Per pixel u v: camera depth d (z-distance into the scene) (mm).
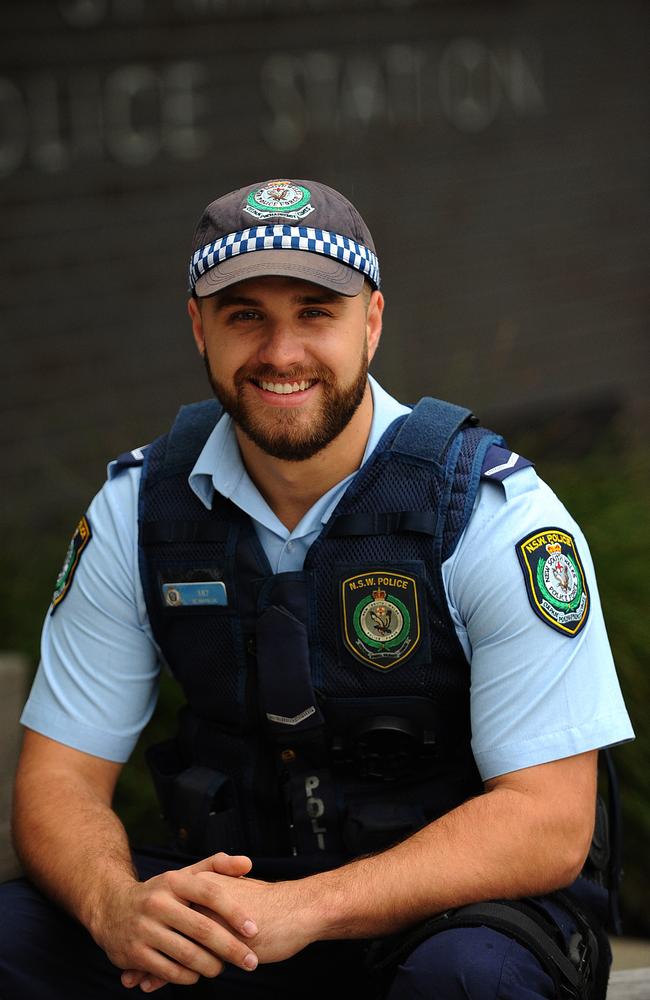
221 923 3076
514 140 10438
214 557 3436
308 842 3418
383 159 9523
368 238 3424
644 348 11781
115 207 8234
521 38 10359
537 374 10695
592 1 10930
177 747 3770
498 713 3242
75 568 3629
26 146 7805
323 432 3291
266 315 3293
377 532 3326
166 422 8109
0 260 7770
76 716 3604
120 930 3117
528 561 3260
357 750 3373
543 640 3234
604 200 11250
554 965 2975
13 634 5758
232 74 8672
